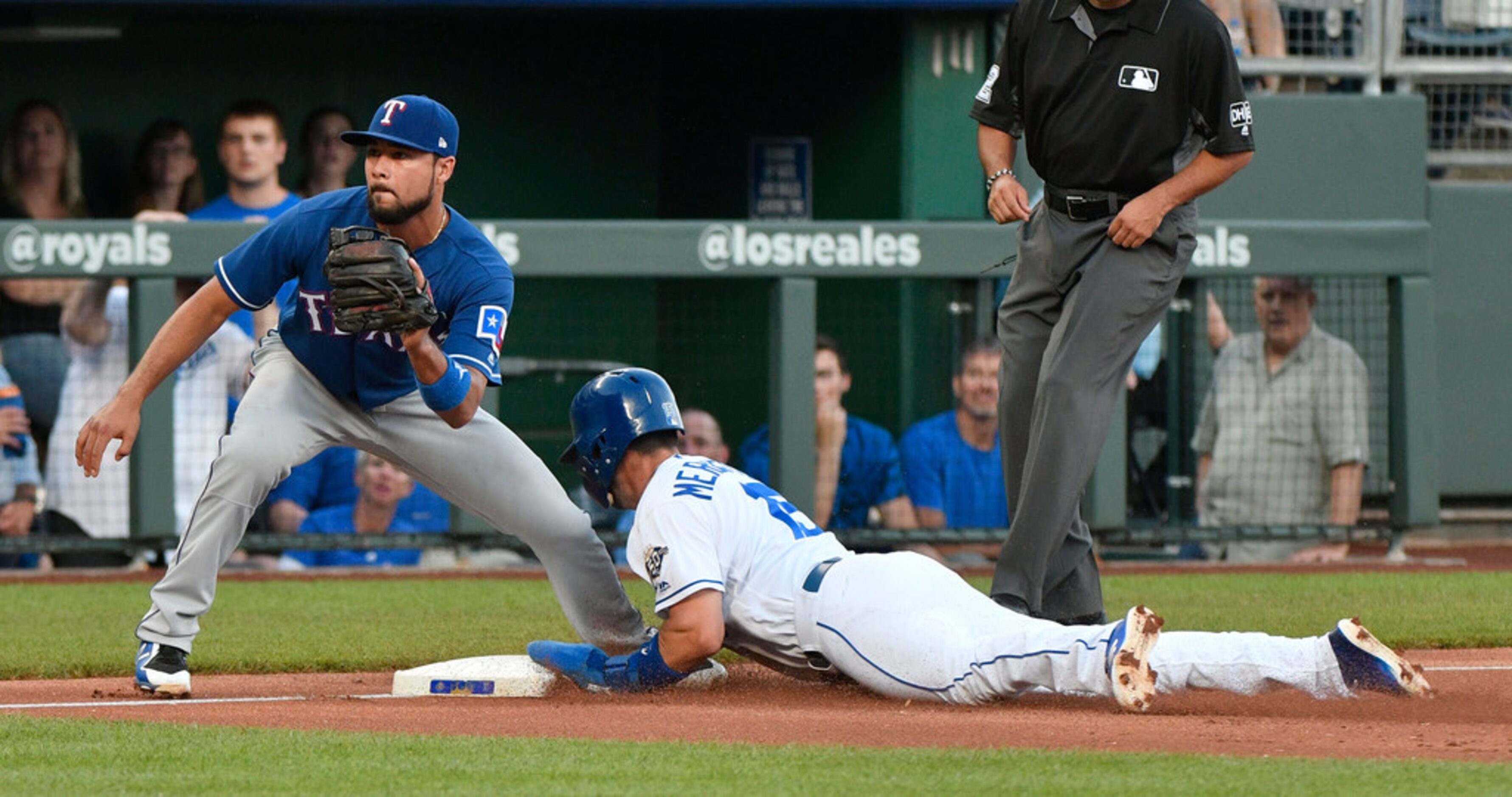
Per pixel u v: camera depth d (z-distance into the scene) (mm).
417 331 17781
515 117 50969
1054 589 23297
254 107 47438
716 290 44562
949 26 46500
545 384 45938
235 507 19922
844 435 40812
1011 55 22734
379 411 20266
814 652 18875
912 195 46438
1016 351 23297
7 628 28766
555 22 50781
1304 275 41062
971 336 41156
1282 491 42062
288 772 14023
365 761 14508
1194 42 21609
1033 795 12719
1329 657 16766
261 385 20062
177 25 48281
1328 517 42219
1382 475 42500
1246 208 47375
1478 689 19859
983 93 23172
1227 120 21656
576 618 21297
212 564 20047
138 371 19750
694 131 51375
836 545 19391
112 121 48312
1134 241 21859
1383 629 27219
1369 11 48469
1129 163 22000
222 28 48562
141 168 48406
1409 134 48000
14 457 39031
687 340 44562
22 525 39094
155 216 42312
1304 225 41094
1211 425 41875
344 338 19656
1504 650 25516
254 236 19734
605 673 19750
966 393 41062
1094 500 40812
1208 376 41875
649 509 18891
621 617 21281
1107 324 22094
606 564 21000
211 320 19766
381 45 49781
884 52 46719
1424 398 41875
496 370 19125
